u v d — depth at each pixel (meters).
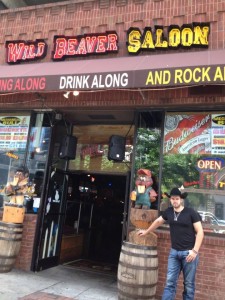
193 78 5.14
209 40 6.20
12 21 8.09
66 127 7.95
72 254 8.51
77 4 7.52
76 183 8.96
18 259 6.91
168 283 4.61
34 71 6.53
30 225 7.00
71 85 5.84
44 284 6.09
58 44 7.23
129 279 5.14
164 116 6.45
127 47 6.67
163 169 6.25
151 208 6.12
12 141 7.71
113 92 6.71
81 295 5.66
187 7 6.51
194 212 4.66
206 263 5.53
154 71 5.38
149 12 6.80
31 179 7.34
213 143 6.06
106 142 7.77
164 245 5.83
